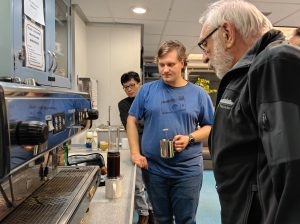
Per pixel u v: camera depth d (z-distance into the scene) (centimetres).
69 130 97
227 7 87
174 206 173
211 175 457
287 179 56
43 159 110
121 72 377
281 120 58
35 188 101
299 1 284
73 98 104
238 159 78
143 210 268
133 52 377
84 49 359
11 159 52
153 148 171
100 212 117
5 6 91
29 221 76
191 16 339
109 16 342
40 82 120
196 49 555
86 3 298
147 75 541
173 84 174
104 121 374
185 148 166
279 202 57
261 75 66
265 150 63
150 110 172
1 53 92
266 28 85
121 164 200
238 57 89
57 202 89
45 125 58
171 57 168
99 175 136
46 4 129
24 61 102
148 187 176
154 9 315
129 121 185
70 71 193
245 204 76
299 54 62
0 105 49
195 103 174
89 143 274
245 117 74
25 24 103
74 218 82
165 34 433
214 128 89
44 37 126
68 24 189
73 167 136
